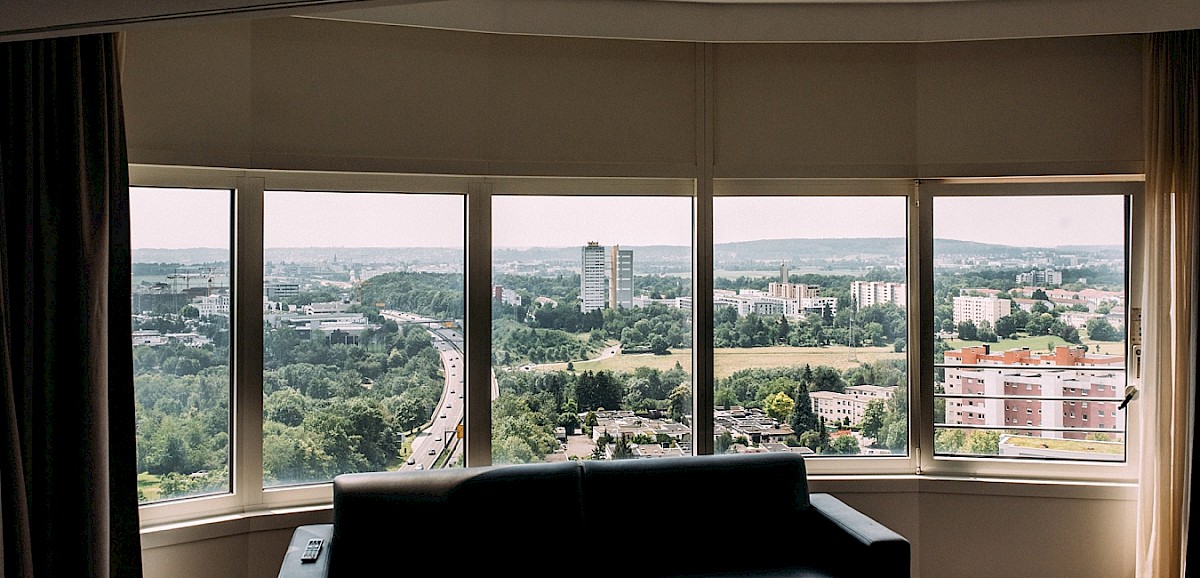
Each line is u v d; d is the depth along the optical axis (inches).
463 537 127.3
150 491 136.9
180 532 134.6
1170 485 146.3
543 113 154.3
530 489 131.7
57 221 118.1
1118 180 157.5
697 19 150.8
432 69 149.9
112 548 123.9
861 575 124.0
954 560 158.6
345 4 66.0
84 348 117.7
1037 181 159.9
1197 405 141.1
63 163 118.5
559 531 130.7
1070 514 155.6
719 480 138.9
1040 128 156.7
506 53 153.0
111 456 124.0
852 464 161.9
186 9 66.4
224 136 138.8
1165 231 147.4
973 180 160.2
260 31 141.6
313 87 144.3
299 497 146.3
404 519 125.9
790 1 150.9
